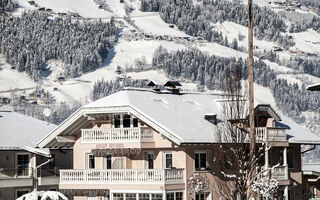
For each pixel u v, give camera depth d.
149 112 131.75
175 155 130.50
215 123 137.88
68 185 136.75
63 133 142.00
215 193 131.38
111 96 138.00
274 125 144.50
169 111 136.50
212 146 133.00
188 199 128.88
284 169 142.75
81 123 140.62
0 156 145.75
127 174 129.88
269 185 105.31
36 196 56.34
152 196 127.00
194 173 129.12
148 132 132.12
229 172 121.12
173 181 126.88
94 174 134.12
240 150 98.31
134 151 133.50
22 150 148.12
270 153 140.62
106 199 135.38
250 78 97.62
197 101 148.88
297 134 154.38
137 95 138.62
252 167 97.69
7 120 158.12
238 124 101.56
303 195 154.62
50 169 154.12
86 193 137.12
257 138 137.00
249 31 98.06
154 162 133.12
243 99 104.44
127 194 129.75
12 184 143.75
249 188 98.75
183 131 129.12
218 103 149.88
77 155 142.50
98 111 135.38
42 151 145.50
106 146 134.12
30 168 148.12
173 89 150.88
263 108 142.12
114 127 137.38
